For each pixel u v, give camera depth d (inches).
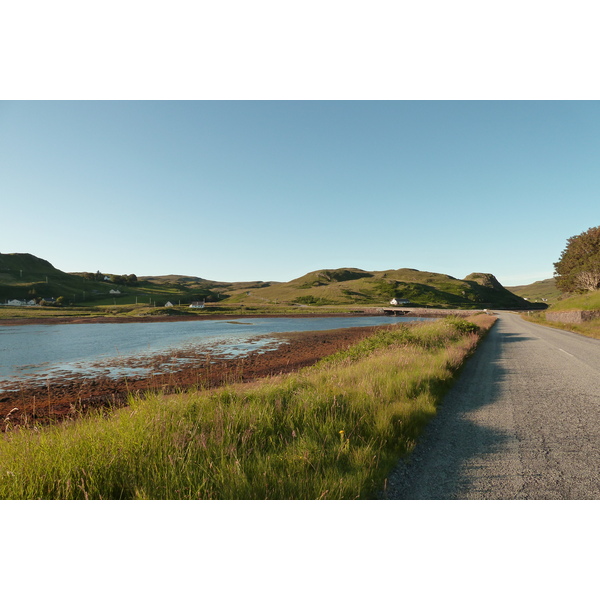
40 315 3639.3
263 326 2404.0
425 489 143.3
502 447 189.5
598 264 2142.0
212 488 132.2
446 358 418.6
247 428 185.2
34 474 137.5
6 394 575.2
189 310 4650.6
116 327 2501.2
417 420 220.1
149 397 238.4
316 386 276.2
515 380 370.6
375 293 7377.0
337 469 147.0
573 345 669.3
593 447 188.2
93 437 166.9
